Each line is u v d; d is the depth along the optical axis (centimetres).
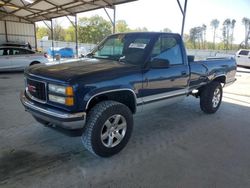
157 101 378
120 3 1266
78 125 279
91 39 5244
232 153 344
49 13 1775
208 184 264
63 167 289
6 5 1562
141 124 458
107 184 259
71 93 268
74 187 251
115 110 309
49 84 289
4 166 286
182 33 906
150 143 369
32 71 322
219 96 549
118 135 323
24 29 2108
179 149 350
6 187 246
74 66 322
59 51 2511
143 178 272
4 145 342
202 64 480
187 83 443
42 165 292
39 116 303
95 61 363
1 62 1081
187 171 290
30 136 377
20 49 1147
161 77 372
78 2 1356
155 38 367
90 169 287
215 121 492
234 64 595
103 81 291
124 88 313
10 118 459
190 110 568
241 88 932
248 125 474
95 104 315
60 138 372
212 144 373
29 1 1477
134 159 316
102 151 307
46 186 251
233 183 268
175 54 412
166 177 275
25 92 349
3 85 817
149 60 352
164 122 474
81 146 348
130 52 372
